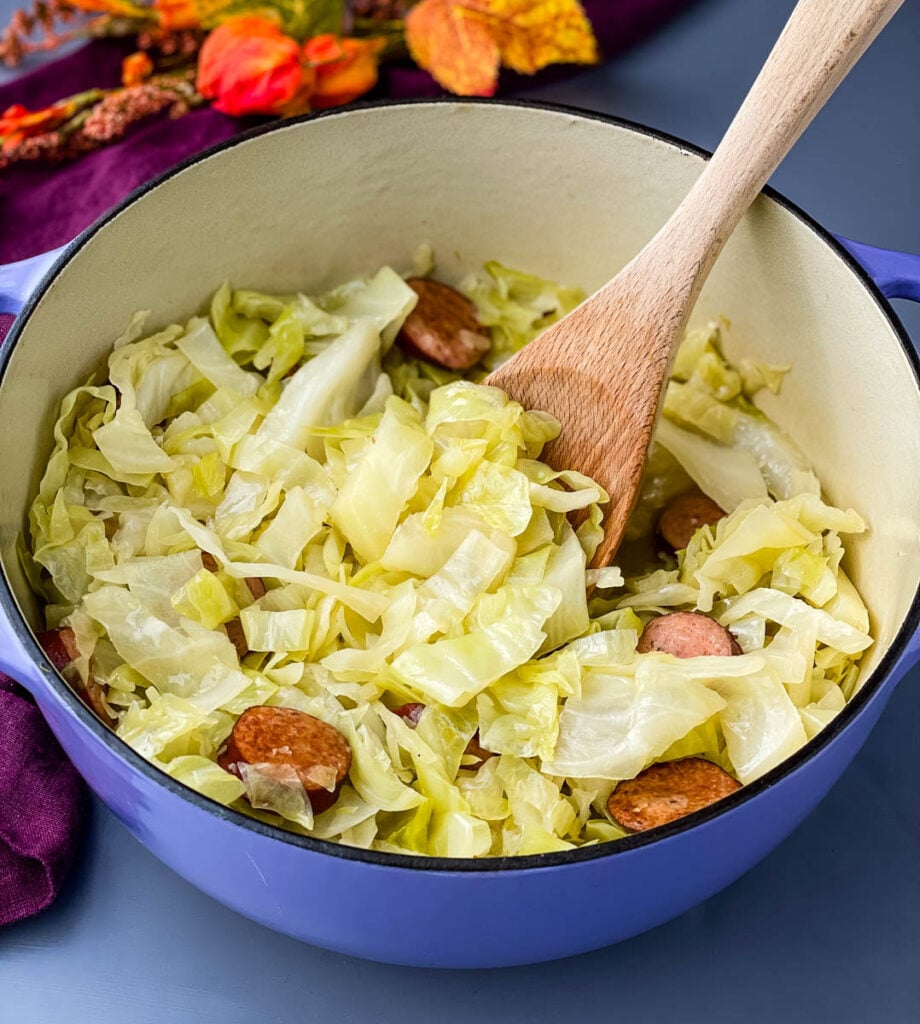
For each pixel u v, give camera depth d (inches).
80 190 30.4
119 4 31.7
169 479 25.6
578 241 27.7
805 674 24.2
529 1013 24.0
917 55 32.7
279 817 23.1
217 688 24.0
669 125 31.5
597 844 20.5
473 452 25.0
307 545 25.3
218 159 25.5
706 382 27.3
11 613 21.5
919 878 25.1
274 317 27.5
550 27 31.8
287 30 31.8
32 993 24.0
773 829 22.0
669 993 24.2
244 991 24.1
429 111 26.1
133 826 22.6
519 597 24.3
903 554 24.2
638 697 23.6
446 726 24.0
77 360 25.5
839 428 26.2
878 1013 24.1
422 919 21.2
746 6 33.0
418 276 28.3
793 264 25.4
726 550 25.2
